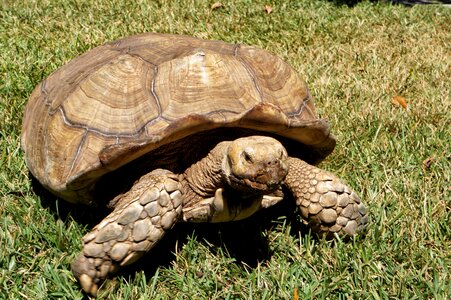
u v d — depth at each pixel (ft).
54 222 3.65
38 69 5.31
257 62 3.70
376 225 3.63
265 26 7.18
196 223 3.67
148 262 3.42
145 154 3.34
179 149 3.41
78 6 7.52
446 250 3.51
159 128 3.28
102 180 3.41
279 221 3.76
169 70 3.46
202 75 3.43
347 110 4.95
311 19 7.63
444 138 4.60
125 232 3.13
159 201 3.16
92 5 7.55
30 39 6.21
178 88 3.39
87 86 3.53
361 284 3.29
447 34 7.49
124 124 3.35
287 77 3.78
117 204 3.41
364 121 4.81
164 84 3.42
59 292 3.20
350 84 5.48
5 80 5.10
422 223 3.66
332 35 7.08
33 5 7.50
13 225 3.60
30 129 3.88
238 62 3.59
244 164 3.14
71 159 3.37
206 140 3.41
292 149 3.74
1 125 4.46
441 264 3.39
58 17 7.09
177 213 3.23
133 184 3.37
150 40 3.89
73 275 3.22
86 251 3.12
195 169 3.43
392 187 4.00
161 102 3.36
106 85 3.48
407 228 3.63
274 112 3.33
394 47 6.77
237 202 3.38
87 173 3.24
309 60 6.07
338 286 3.28
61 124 3.51
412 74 5.86
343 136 4.58
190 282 3.29
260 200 3.44
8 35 6.40
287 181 3.58
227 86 3.45
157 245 3.51
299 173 3.56
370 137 4.65
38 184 3.95
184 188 3.46
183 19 7.33
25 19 6.98
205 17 7.40
